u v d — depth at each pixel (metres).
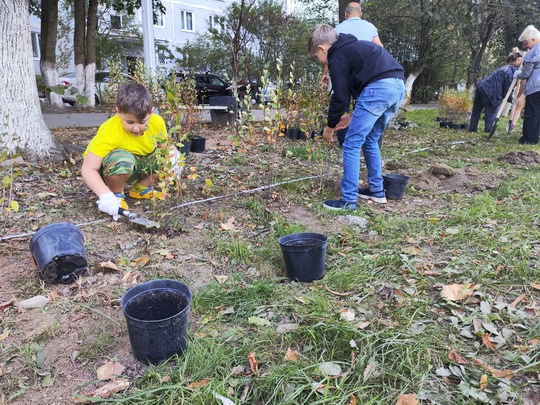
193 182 4.40
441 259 2.75
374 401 1.56
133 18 23.95
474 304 2.24
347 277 2.49
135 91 2.98
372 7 16.23
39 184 4.20
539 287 2.34
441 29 15.71
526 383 1.67
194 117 6.88
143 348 1.75
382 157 6.08
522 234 3.07
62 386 1.67
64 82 19.30
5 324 2.04
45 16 14.04
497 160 6.00
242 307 2.20
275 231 3.18
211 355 1.80
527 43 7.12
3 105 4.76
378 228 3.27
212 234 3.12
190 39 29.69
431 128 10.12
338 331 1.92
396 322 2.06
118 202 3.09
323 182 4.49
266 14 18.94
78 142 7.01
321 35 3.44
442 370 1.73
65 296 2.29
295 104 7.08
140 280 2.47
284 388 1.62
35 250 2.39
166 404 1.55
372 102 3.43
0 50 4.71
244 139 4.99
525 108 7.40
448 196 4.21
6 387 1.67
